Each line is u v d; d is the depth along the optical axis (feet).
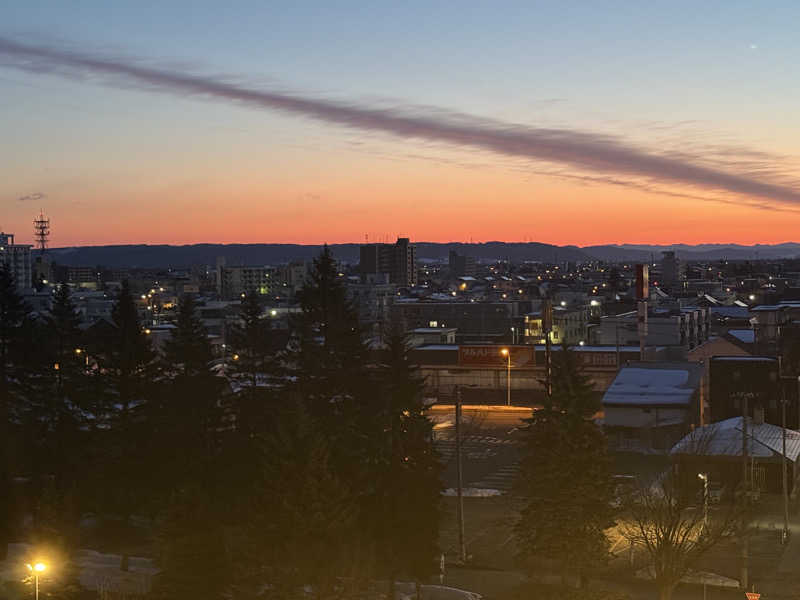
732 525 159.63
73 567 133.49
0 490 164.35
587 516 140.05
